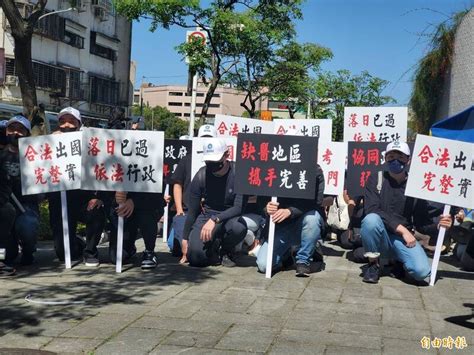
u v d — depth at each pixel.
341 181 8.06
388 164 6.45
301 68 21.78
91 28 41.69
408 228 6.58
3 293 5.76
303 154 6.59
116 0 15.20
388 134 9.16
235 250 7.27
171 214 9.39
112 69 45.09
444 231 6.36
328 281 6.48
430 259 8.09
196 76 16.50
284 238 6.84
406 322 4.97
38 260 7.41
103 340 4.45
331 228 9.14
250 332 4.66
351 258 7.97
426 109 14.02
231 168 7.08
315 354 4.20
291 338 4.53
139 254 8.07
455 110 12.76
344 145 8.05
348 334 4.64
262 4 16.91
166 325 4.81
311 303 5.54
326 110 32.88
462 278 6.83
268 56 18.77
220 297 5.71
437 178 6.27
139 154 6.65
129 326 4.78
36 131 10.47
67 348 4.29
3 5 9.68
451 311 5.33
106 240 9.25
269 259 6.60
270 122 9.66
